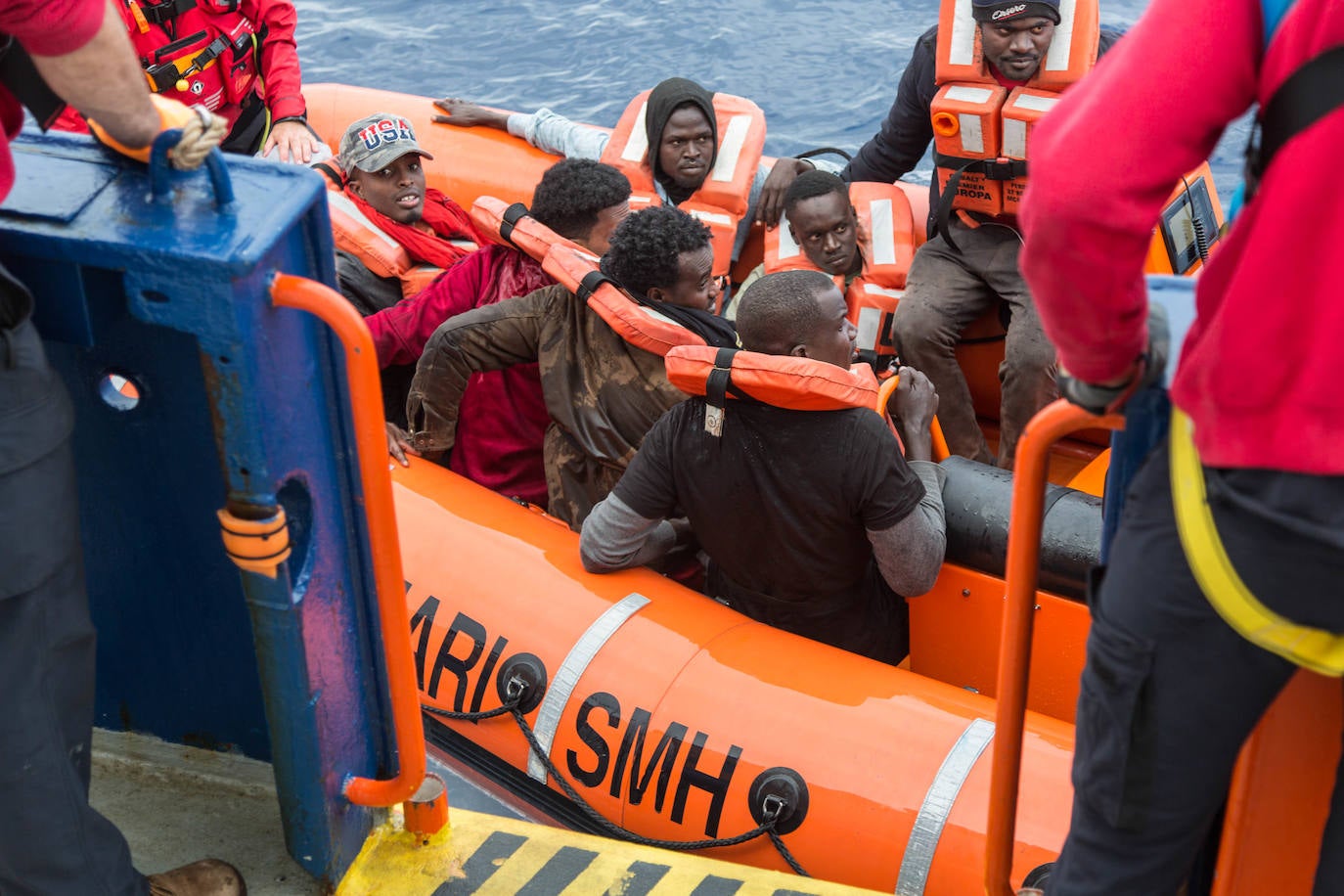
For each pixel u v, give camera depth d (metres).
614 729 2.57
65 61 1.15
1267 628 1.01
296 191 1.29
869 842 2.30
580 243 3.34
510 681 2.69
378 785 1.54
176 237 1.22
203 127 1.20
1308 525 0.95
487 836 1.65
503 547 2.92
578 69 7.93
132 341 1.38
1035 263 0.97
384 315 3.36
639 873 1.59
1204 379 0.98
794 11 8.55
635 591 2.76
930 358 3.69
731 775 2.44
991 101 3.52
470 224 4.12
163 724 1.75
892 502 2.51
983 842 2.23
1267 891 1.24
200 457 1.46
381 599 1.39
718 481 2.58
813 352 2.53
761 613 2.79
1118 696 1.12
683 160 4.13
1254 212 0.94
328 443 1.42
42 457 1.20
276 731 1.48
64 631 1.29
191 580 1.58
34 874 1.33
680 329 2.84
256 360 1.24
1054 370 3.46
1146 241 0.94
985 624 2.80
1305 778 1.19
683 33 8.30
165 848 1.64
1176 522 1.05
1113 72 0.93
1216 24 0.89
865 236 3.98
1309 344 0.92
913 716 2.42
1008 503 2.72
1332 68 0.87
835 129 7.03
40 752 1.28
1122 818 1.18
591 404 2.96
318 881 1.59
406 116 4.88
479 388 3.27
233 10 4.03
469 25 8.66
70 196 1.27
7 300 1.15
